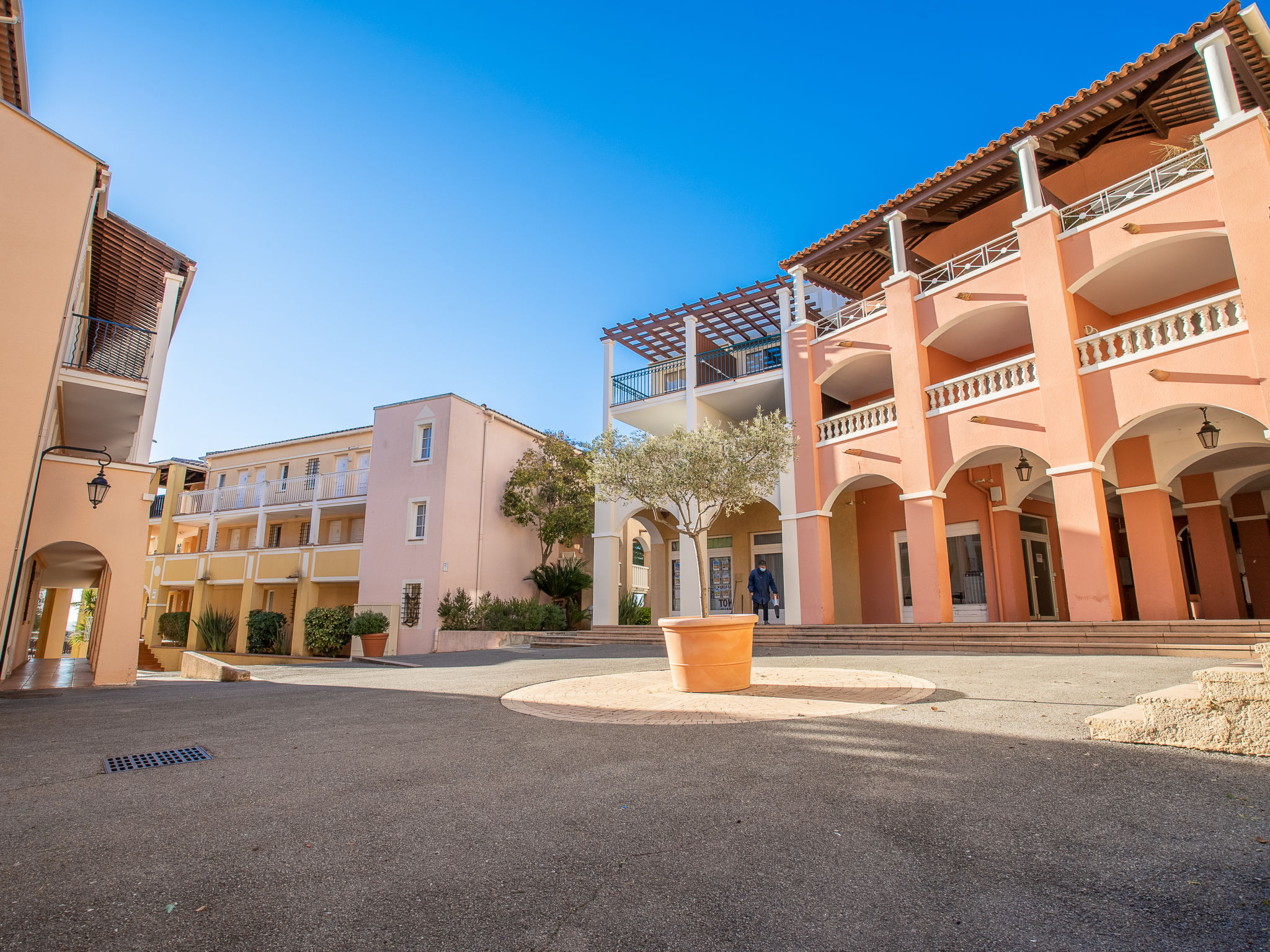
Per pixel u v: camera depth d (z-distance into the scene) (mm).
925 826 3113
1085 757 4043
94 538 11969
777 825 3201
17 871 2828
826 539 15555
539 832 3223
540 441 25016
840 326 17594
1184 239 10898
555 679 9375
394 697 8117
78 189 11688
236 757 4934
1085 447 11328
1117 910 2293
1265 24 10367
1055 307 11984
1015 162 13594
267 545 28906
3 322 10633
